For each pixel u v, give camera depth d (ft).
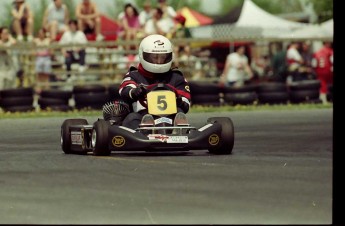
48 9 208.85
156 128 91.86
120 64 209.46
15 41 203.92
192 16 251.19
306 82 203.62
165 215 57.77
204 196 65.00
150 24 213.46
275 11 382.83
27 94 181.57
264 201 62.54
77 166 85.76
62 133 101.96
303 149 105.40
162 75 99.25
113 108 97.96
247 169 81.05
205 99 192.03
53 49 203.41
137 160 89.56
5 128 146.30
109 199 64.54
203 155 95.09
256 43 248.11
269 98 197.88
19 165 88.94
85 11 214.07
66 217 57.62
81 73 201.98
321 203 61.67
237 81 218.79
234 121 157.17
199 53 234.99
